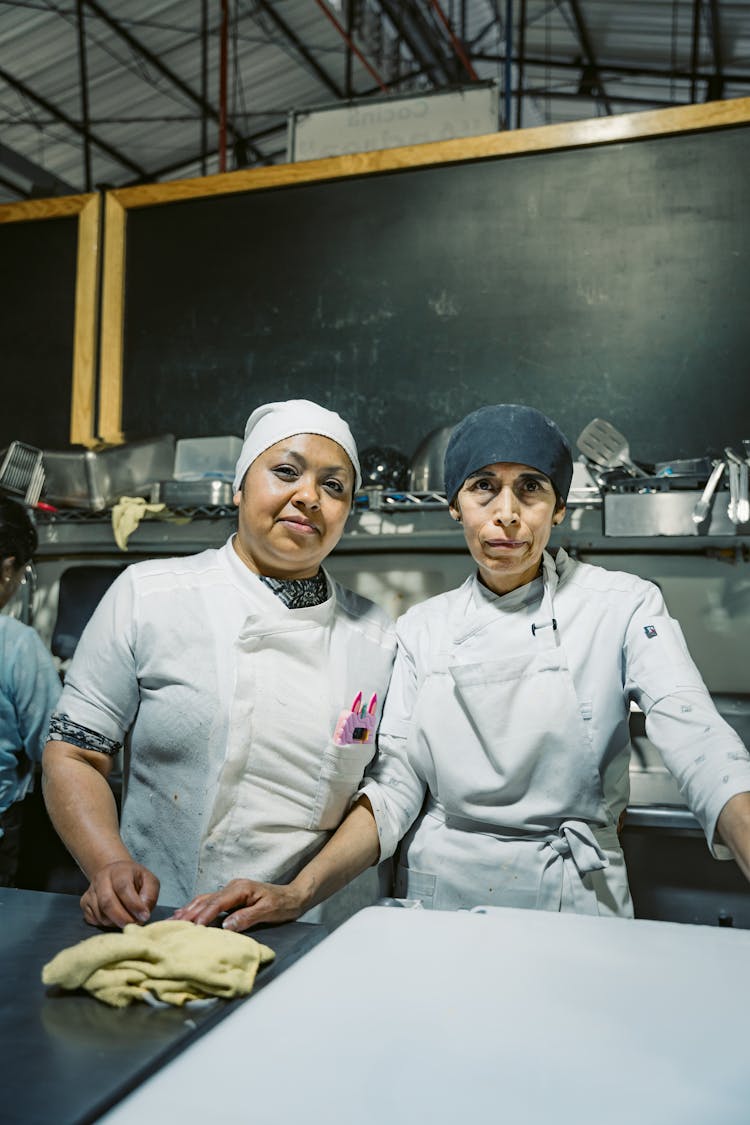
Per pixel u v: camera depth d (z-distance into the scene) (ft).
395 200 7.04
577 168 6.67
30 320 7.82
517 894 3.60
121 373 7.54
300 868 3.64
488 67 21.01
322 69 20.97
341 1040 1.85
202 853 3.50
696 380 6.38
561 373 6.62
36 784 6.61
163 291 7.52
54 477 6.70
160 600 3.66
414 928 2.57
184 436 7.37
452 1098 1.63
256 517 3.59
